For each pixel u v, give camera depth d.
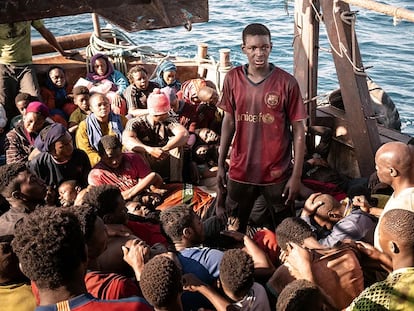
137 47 7.98
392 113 6.10
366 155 5.25
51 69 6.99
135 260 3.07
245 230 4.45
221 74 7.53
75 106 6.95
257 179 4.18
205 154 5.90
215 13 14.29
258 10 14.62
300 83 5.56
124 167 4.96
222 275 2.90
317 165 5.27
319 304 2.56
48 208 2.20
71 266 2.06
